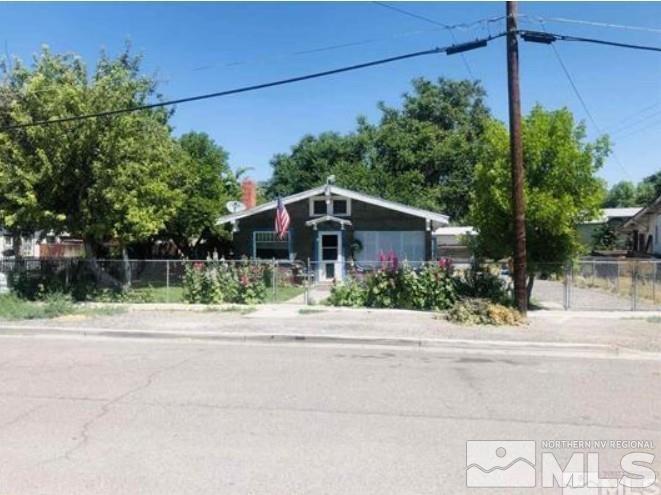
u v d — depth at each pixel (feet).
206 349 35.29
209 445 17.90
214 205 95.71
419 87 148.05
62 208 58.90
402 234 85.51
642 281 70.28
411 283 52.65
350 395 24.03
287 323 43.68
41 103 55.88
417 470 16.11
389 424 20.18
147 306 54.54
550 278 61.98
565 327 42.45
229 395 23.88
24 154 57.00
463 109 145.48
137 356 32.71
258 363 30.76
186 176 82.33
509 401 23.38
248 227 88.38
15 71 61.00
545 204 49.90
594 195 51.98
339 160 145.89
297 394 24.13
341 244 85.97
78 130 55.47
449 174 137.59
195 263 59.26
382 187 132.36
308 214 86.79
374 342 37.70
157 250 113.80
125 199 57.11
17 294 59.41
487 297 51.52
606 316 48.75
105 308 51.83
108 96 57.11
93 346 36.37
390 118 149.79
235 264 60.08
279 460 16.71
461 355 33.91
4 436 18.63
